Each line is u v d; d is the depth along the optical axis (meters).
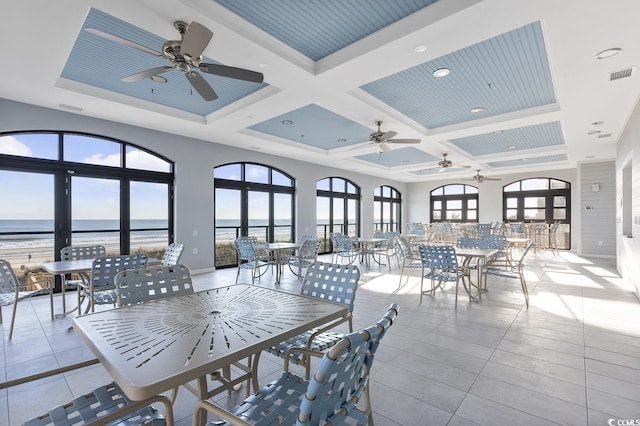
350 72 3.36
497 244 5.41
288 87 3.76
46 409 1.99
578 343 2.91
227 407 1.99
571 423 1.82
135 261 3.27
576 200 10.11
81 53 3.32
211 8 2.51
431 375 2.36
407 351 2.77
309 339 1.76
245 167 7.53
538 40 3.03
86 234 5.11
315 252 5.79
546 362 2.55
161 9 2.39
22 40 2.81
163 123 5.29
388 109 4.75
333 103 4.28
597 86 3.67
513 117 4.95
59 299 4.45
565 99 4.07
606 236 8.34
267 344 1.26
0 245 4.39
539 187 10.77
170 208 6.11
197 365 1.06
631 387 2.18
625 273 5.48
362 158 9.03
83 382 2.29
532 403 2.01
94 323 1.46
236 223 7.36
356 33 2.94
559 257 8.48
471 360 2.60
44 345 2.90
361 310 3.97
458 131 5.57
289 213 8.62
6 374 2.40
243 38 2.76
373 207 11.59
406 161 9.41
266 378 2.35
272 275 6.29
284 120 5.56
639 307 4.00
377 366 2.50
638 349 2.78
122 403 1.32
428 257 4.24
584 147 6.73
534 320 3.55
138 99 4.55
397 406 1.99
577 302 4.24
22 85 3.76
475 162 8.67
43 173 4.71
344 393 1.09
